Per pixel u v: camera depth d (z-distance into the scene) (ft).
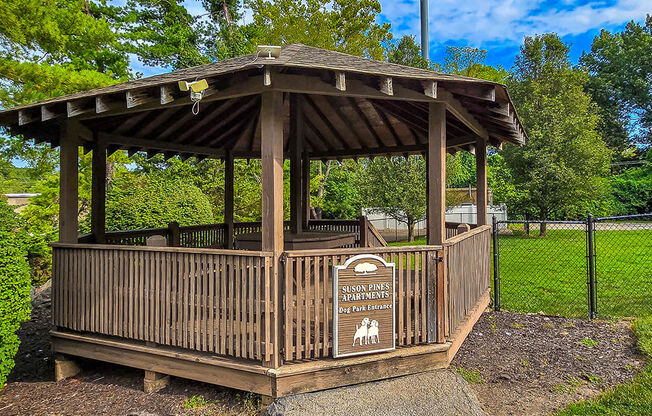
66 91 27.02
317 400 9.86
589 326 18.13
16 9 26.05
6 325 12.08
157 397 11.87
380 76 9.95
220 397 11.50
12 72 25.77
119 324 12.67
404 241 55.52
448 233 22.34
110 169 40.19
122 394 12.25
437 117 12.41
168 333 11.78
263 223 10.40
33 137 15.44
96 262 13.19
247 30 54.49
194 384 12.47
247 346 10.73
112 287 12.85
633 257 34.53
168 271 11.83
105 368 14.62
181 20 53.98
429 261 11.85
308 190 25.21
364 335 10.79
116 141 18.56
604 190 56.90
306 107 19.47
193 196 33.27
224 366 10.80
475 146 20.90
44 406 11.75
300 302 10.39
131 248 12.44
